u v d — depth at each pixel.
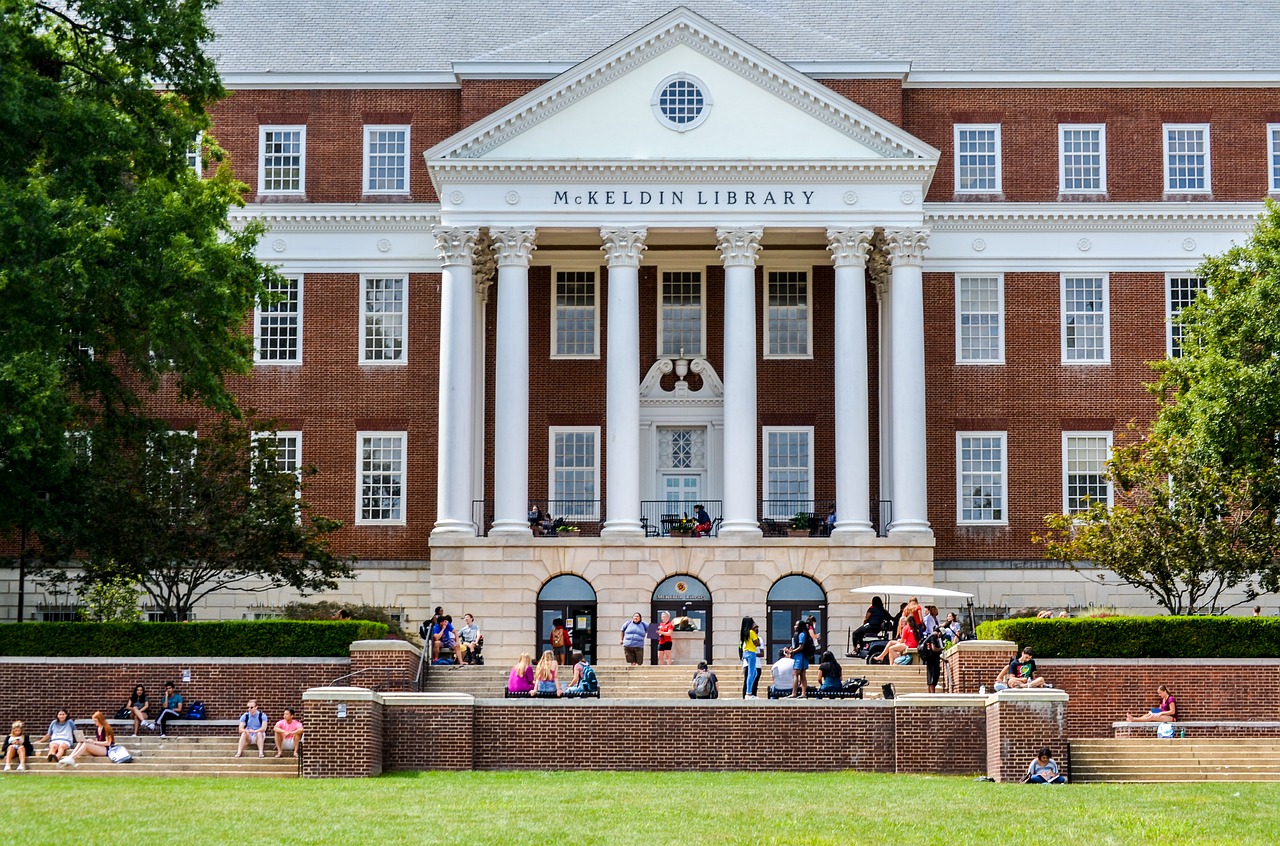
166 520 59.50
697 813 36.59
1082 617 55.62
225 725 51.03
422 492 69.44
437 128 71.75
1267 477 57.09
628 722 45.97
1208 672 52.38
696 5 73.25
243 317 55.44
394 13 75.88
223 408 54.84
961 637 57.66
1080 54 72.81
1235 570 58.97
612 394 65.12
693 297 71.25
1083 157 71.31
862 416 65.06
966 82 71.44
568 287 71.31
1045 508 69.00
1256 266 58.78
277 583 63.84
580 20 73.06
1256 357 57.22
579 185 65.88
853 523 64.50
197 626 52.62
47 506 54.22
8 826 34.12
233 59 72.56
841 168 65.69
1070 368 69.81
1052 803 38.00
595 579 63.97
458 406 65.31
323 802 37.94
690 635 61.34
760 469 70.06
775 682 49.84
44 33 55.88
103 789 39.94
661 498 70.50
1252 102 71.62
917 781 42.94
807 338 70.75
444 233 65.62
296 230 70.69
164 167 54.31
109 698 51.84
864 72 70.00
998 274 70.25
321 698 43.94
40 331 49.53
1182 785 41.81
